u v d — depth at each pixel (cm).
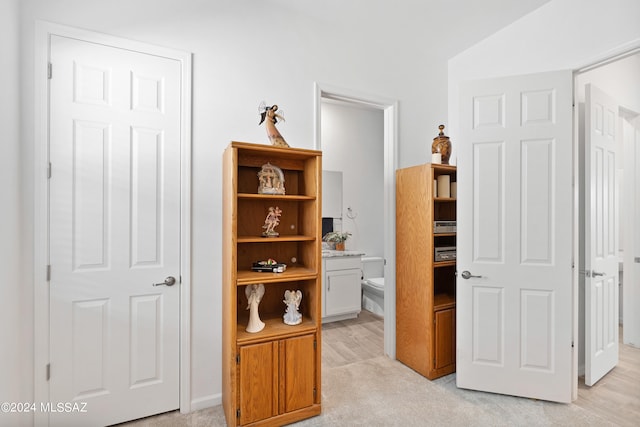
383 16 247
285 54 237
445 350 252
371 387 234
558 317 212
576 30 215
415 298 260
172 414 199
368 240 472
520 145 221
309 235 213
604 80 272
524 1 229
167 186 197
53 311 171
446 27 262
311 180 212
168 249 198
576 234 215
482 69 281
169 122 198
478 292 230
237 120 218
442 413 202
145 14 193
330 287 375
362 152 470
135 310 190
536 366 217
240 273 197
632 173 305
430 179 246
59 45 172
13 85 155
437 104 309
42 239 167
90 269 179
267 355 185
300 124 242
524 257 220
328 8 237
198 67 207
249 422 180
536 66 239
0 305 143
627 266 309
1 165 144
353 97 266
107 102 183
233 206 179
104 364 183
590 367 233
